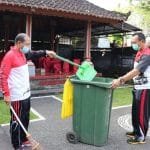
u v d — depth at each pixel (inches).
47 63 555.2
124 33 713.0
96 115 230.4
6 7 451.8
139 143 244.1
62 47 756.6
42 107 368.8
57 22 676.1
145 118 239.8
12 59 207.5
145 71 231.9
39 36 743.7
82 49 771.4
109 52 713.6
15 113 213.2
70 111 238.7
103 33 727.1
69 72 549.3
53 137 255.6
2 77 206.7
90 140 236.2
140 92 235.6
